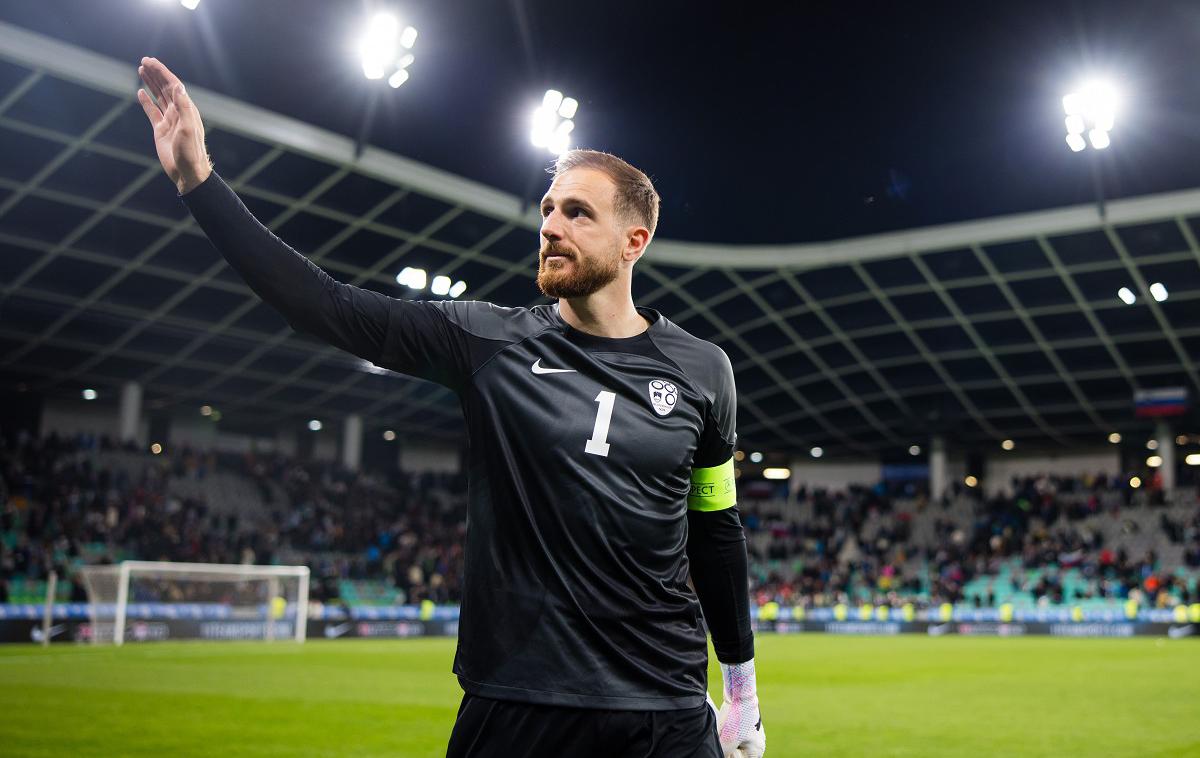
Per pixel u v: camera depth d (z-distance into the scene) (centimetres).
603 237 271
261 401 4616
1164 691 1489
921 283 3894
